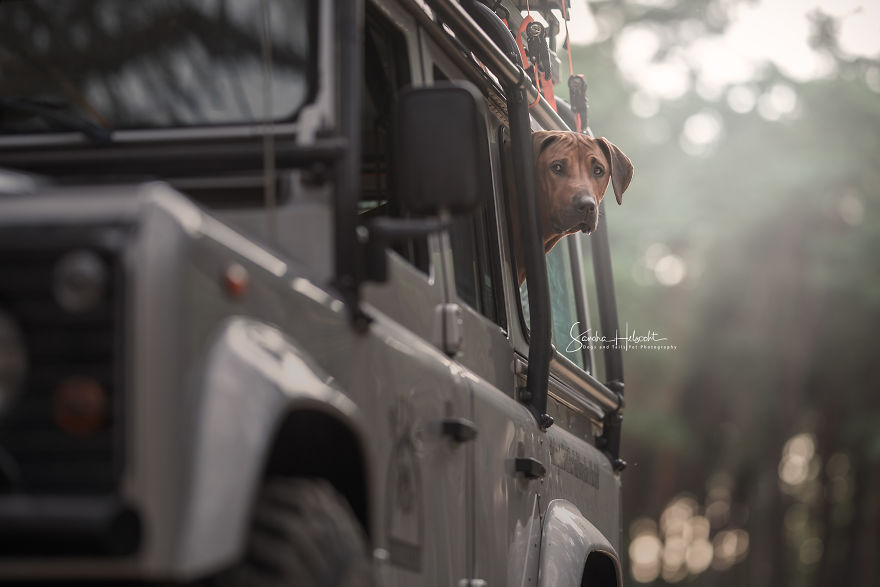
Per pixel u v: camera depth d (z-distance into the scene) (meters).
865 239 41.41
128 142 3.97
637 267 42.41
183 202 3.03
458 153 3.74
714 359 43.31
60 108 4.08
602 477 7.07
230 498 2.80
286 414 3.16
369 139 4.49
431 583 4.15
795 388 43.56
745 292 42.94
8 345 2.77
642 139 43.62
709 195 42.16
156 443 2.74
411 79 4.70
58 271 2.75
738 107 43.72
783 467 45.53
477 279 5.27
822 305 42.62
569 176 6.93
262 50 3.97
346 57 3.89
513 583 5.07
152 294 2.79
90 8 4.16
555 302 7.09
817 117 43.12
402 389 4.00
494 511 4.88
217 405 2.86
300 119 3.85
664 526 49.38
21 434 2.75
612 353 7.92
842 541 47.56
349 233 3.65
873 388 44.41
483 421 4.81
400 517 3.90
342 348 3.59
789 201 41.56
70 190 2.95
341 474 3.73
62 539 2.63
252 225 3.72
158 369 2.77
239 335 3.03
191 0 4.08
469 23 4.91
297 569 3.07
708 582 48.34
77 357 2.76
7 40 4.17
